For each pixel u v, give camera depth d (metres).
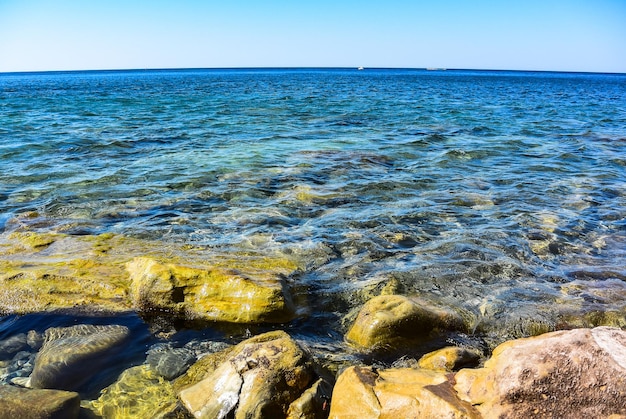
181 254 8.20
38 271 7.36
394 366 5.76
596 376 3.87
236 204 11.50
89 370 5.62
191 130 23.09
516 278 7.97
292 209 11.12
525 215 10.84
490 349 6.11
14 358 5.87
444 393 4.33
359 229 9.92
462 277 7.97
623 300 7.23
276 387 4.84
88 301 6.94
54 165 15.29
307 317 6.84
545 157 17.23
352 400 4.57
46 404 4.76
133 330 6.49
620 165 16.08
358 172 14.45
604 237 9.73
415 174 14.34
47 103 38.53
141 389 5.31
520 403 3.97
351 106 36.62
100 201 11.73
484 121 27.73
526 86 83.50
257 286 6.70
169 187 12.91
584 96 55.66
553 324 6.63
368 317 6.21
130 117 28.62
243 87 68.88
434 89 66.50
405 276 7.96
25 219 10.34
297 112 31.92
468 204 11.59
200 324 6.66
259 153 17.20
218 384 4.96
